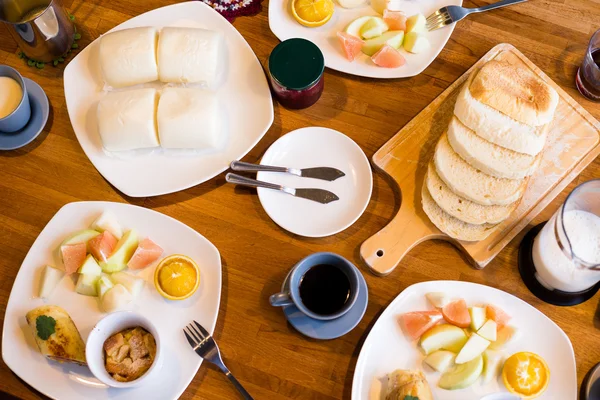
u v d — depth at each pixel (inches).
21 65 69.7
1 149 65.2
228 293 61.9
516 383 56.4
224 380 59.1
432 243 63.6
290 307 58.4
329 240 63.6
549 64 69.0
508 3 70.4
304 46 62.8
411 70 67.0
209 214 64.5
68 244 60.2
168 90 63.8
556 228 56.6
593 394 57.4
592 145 65.0
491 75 62.5
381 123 67.6
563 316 60.7
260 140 67.2
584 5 70.8
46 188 65.6
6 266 63.2
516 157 61.0
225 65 67.8
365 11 69.9
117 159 64.8
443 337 57.4
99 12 71.6
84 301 60.6
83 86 67.2
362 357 57.5
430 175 62.8
